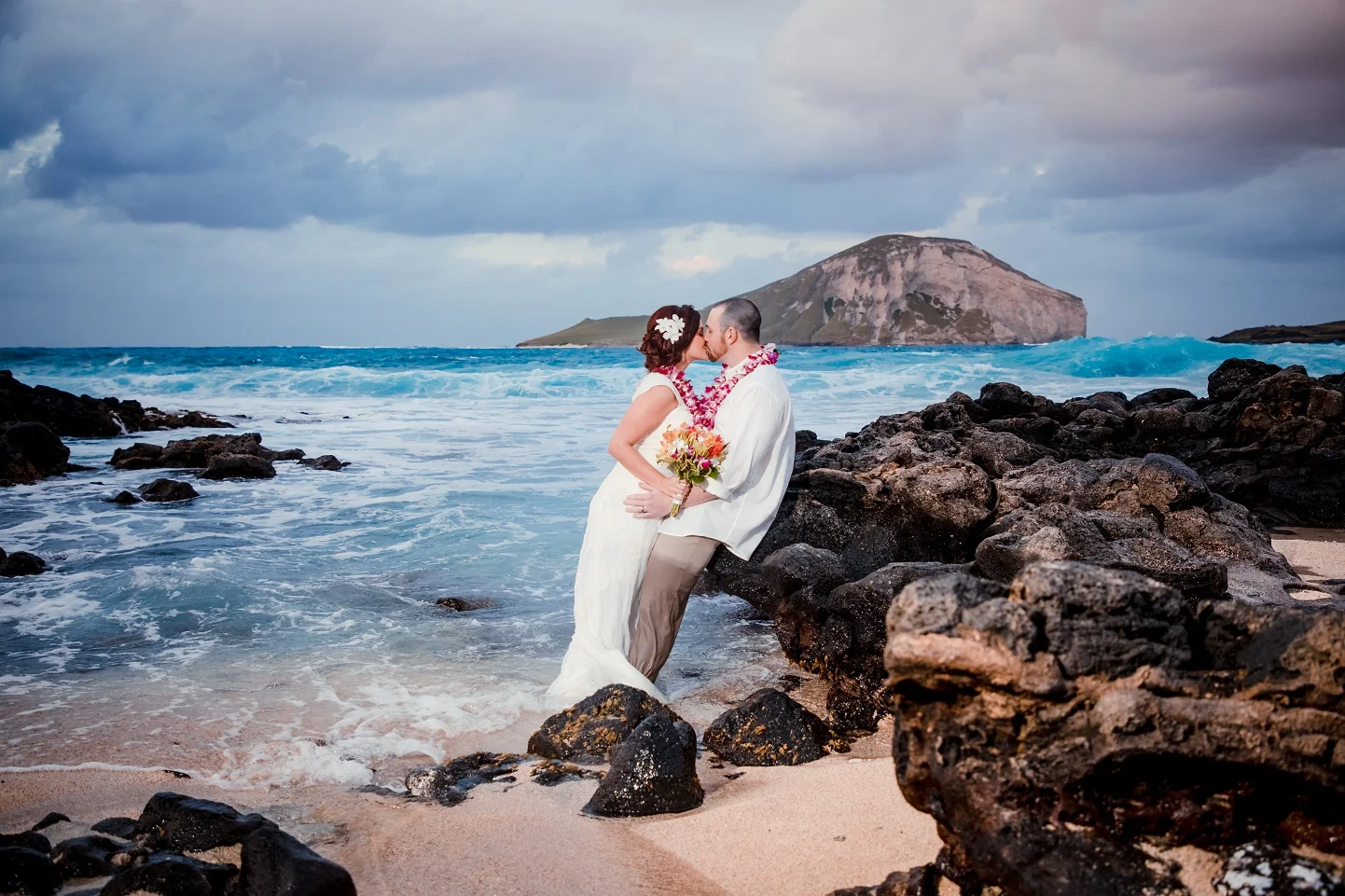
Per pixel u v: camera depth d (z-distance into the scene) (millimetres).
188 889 3162
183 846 3600
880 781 4211
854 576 8570
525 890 3346
